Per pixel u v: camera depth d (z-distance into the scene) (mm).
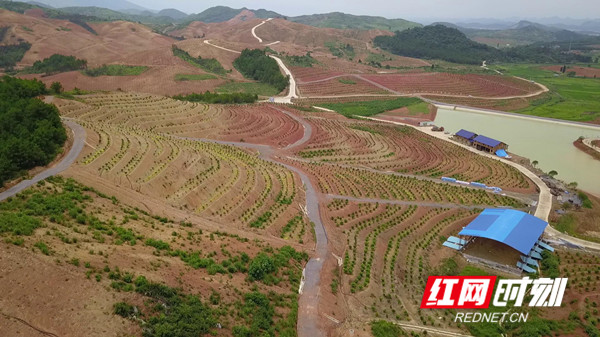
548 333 58000
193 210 75875
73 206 59438
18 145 67875
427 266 77250
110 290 43156
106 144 86812
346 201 97000
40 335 36969
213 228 70375
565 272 75500
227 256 61156
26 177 65750
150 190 76438
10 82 114750
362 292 64375
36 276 42031
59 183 66000
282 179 102000
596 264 79250
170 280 49156
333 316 55969
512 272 76125
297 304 56219
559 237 90125
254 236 72250
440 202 104500
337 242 77625
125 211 65000
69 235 51531
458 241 85000
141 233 59531
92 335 38062
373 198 101250
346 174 116375
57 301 40281
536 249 82750
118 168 79125
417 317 61594
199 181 85125
